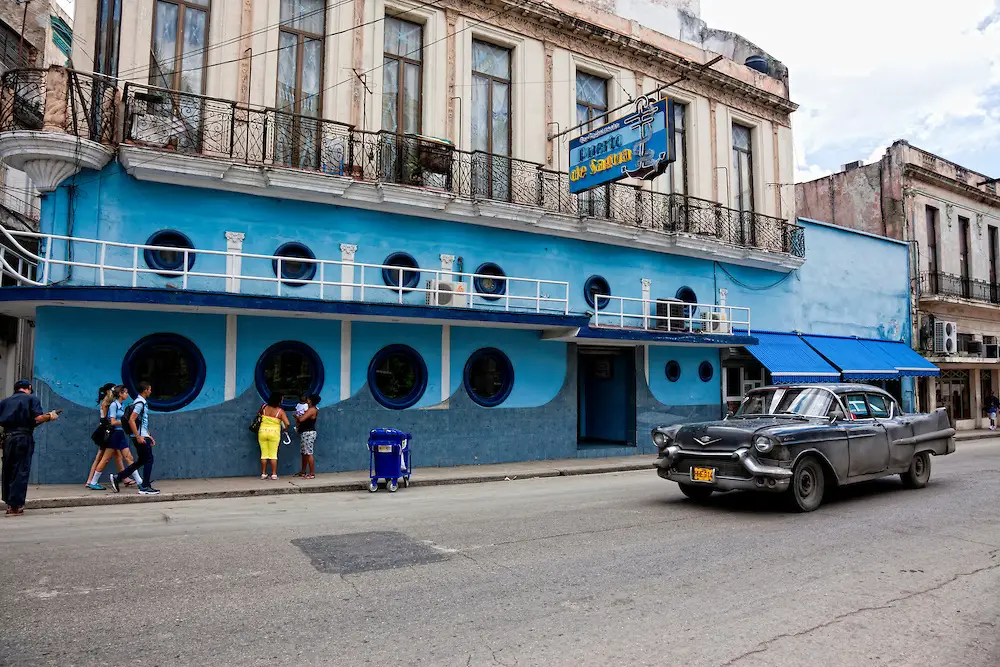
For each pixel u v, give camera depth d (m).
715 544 7.17
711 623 4.80
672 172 19.86
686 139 20.31
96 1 12.47
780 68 22.97
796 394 10.38
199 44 13.28
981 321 29.42
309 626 4.66
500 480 13.47
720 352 20.22
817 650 4.35
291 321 13.36
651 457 17.36
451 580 5.78
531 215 16.22
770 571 6.15
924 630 4.74
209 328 12.57
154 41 12.84
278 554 6.62
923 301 26.58
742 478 8.70
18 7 18.05
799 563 6.43
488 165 16.33
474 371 15.68
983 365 28.73
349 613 4.93
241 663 4.04
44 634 4.46
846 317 23.92
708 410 19.77
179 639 4.40
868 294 24.77
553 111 17.44
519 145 16.80
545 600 5.27
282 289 13.39
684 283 19.72
